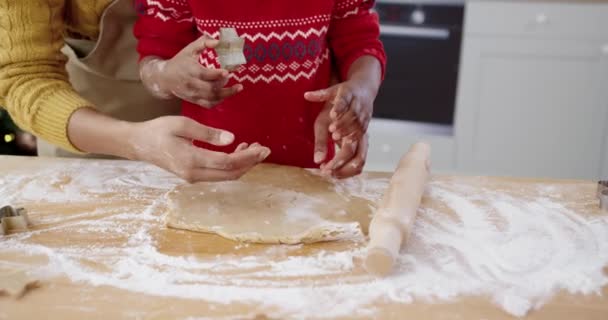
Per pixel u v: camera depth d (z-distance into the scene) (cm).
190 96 86
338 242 75
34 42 93
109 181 96
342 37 111
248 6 100
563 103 230
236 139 112
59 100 90
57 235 76
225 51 84
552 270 69
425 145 102
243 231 76
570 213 86
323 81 112
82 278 65
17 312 59
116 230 78
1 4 90
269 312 59
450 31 229
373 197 90
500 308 61
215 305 61
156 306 60
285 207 83
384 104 245
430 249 74
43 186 93
